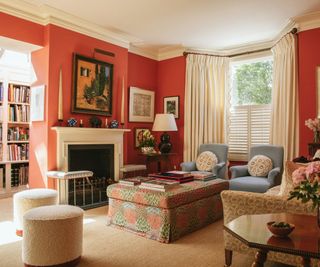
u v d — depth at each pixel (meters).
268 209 2.15
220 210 3.71
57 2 3.77
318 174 1.55
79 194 4.62
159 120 5.25
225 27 4.62
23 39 3.90
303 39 4.26
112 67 4.97
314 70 4.15
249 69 5.54
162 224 2.90
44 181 4.12
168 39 5.24
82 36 4.51
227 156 5.11
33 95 4.34
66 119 4.32
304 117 4.23
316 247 1.37
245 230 1.62
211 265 2.38
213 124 5.57
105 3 3.81
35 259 2.21
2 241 2.88
